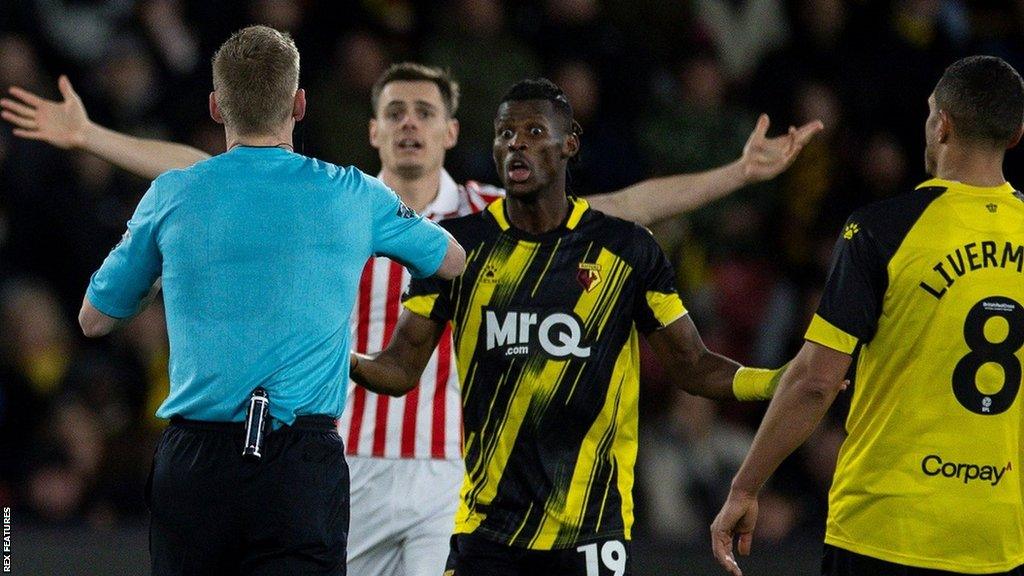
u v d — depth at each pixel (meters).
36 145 34.62
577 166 18.53
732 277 36.00
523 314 17.59
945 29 40.12
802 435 16.00
